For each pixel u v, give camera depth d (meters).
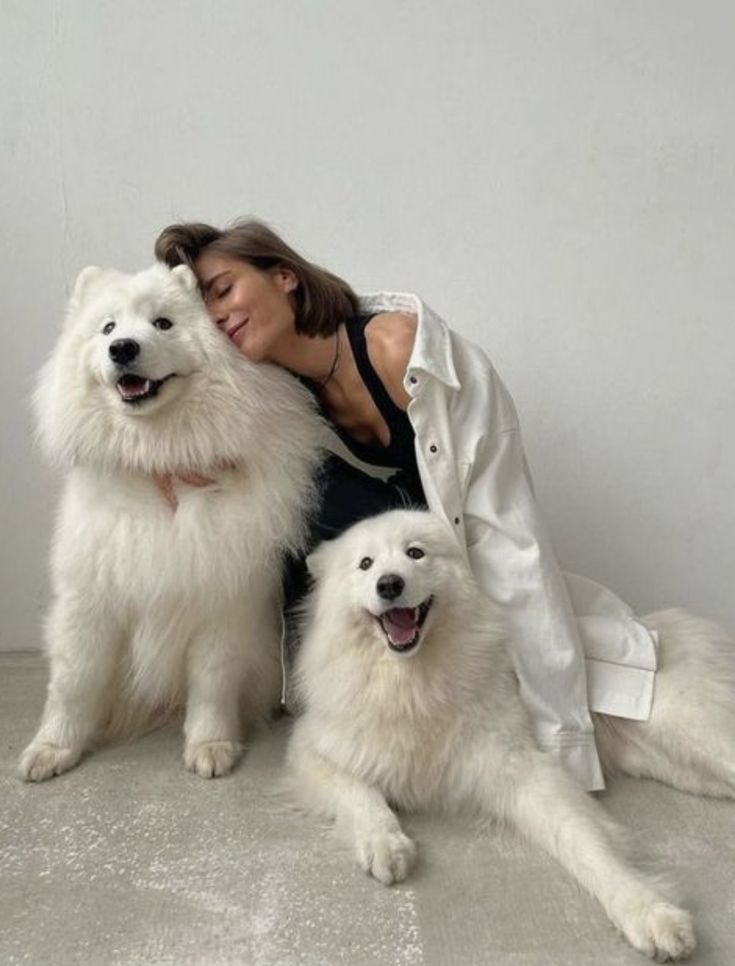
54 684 2.28
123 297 2.13
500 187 3.04
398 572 1.92
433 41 2.99
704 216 3.04
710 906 1.68
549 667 2.09
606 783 2.21
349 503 2.52
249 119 3.03
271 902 1.69
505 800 1.95
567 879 1.78
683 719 2.09
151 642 2.25
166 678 2.34
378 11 2.97
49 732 2.29
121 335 2.03
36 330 3.09
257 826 1.99
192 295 2.19
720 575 3.22
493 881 1.77
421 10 2.97
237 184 3.06
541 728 2.05
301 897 1.70
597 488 3.18
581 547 3.21
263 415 2.21
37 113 2.98
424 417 2.17
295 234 3.09
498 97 3.01
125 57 2.98
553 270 3.08
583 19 2.96
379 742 2.00
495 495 2.19
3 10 2.93
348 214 3.07
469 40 2.99
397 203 3.06
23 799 2.10
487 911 1.66
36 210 3.03
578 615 2.34
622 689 2.18
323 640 2.08
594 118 3.01
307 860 1.84
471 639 2.03
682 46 2.96
